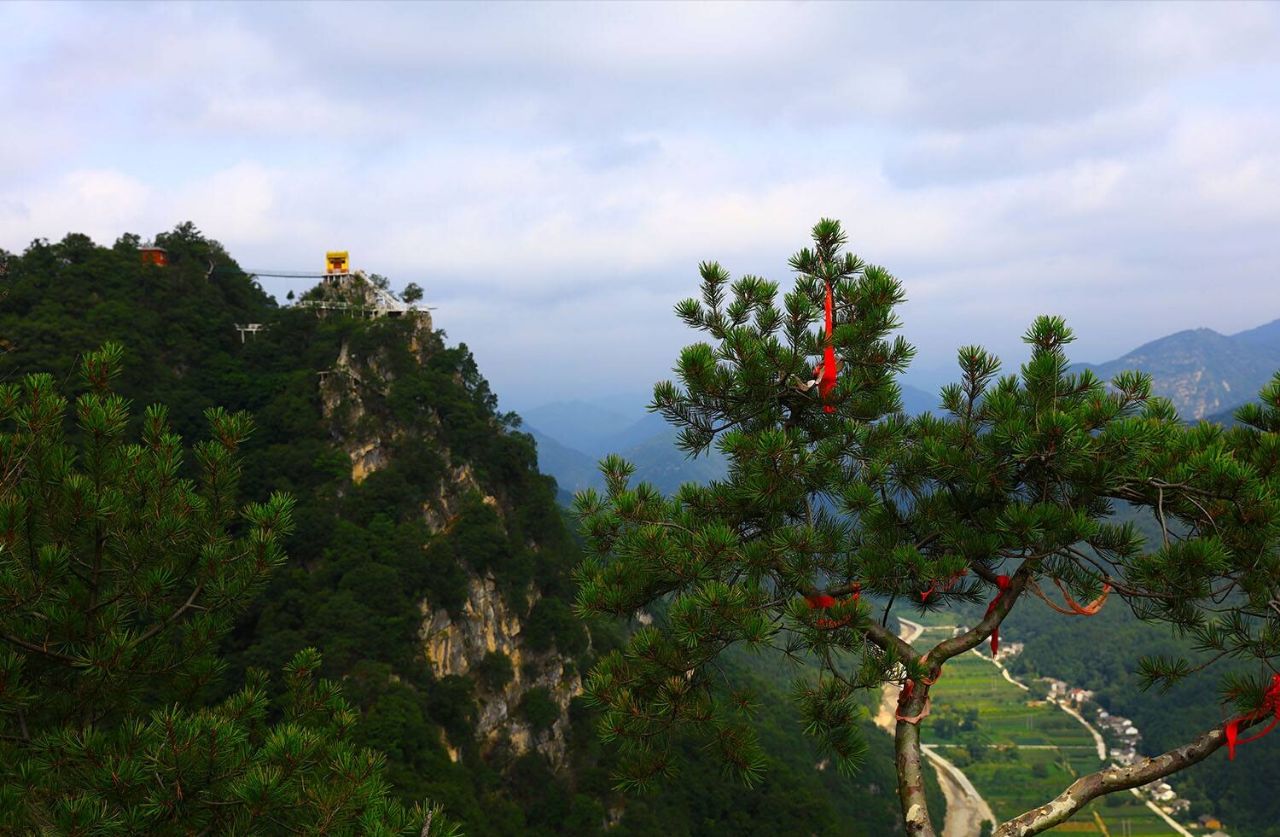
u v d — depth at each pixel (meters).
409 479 62.41
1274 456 5.89
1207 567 5.58
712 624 6.40
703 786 60.19
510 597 61.00
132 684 8.71
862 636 6.29
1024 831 5.49
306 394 66.50
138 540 8.36
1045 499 6.29
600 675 7.00
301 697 9.63
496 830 48.28
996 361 6.72
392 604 53.59
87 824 6.48
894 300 7.52
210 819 7.48
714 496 7.34
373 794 7.36
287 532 9.09
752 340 7.39
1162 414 6.75
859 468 7.17
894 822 79.44
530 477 69.56
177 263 75.81
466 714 53.53
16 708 7.46
